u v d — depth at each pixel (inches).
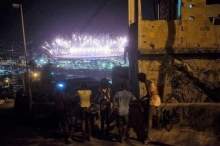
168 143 319.6
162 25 391.2
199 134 316.8
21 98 610.2
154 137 335.6
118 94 334.0
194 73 390.3
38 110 568.1
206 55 388.5
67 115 353.7
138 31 392.2
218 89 387.9
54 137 374.6
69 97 374.3
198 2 386.3
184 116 329.7
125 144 327.6
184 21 388.8
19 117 551.2
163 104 341.7
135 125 352.5
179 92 392.8
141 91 394.9
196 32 388.2
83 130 343.3
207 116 317.7
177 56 390.9
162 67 391.5
